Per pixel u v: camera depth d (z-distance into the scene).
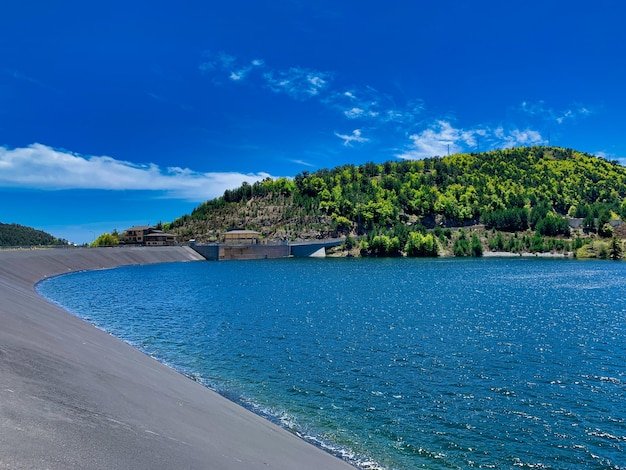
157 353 40.00
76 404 17.00
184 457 14.66
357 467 19.55
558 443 22.61
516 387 30.98
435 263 185.62
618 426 24.66
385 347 42.06
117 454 13.34
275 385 31.28
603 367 35.59
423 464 20.27
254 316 60.06
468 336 46.69
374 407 27.25
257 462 16.42
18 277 93.38
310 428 24.02
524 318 57.34
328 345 42.94
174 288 97.38
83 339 35.12
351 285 101.69
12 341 24.11
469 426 24.56
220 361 37.41
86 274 137.50
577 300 74.62
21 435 12.59
